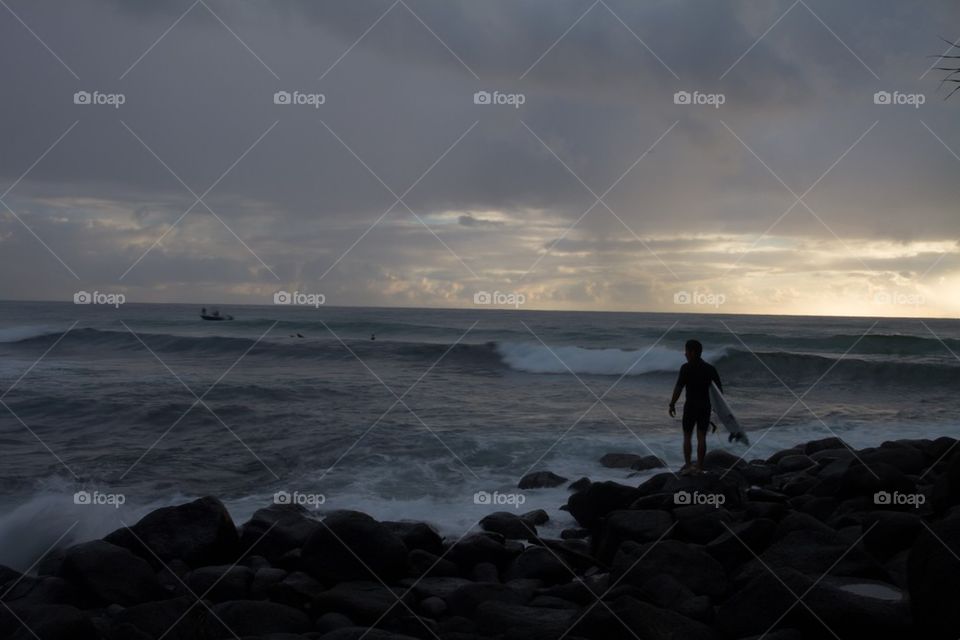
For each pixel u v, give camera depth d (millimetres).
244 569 7461
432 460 13039
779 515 8055
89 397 18969
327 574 7207
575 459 13297
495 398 21016
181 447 13953
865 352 36469
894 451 10617
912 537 6730
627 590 6035
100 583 6844
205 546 8008
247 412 17453
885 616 5027
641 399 21219
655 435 15266
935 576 4832
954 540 4883
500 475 12234
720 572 6605
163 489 11227
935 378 25547
